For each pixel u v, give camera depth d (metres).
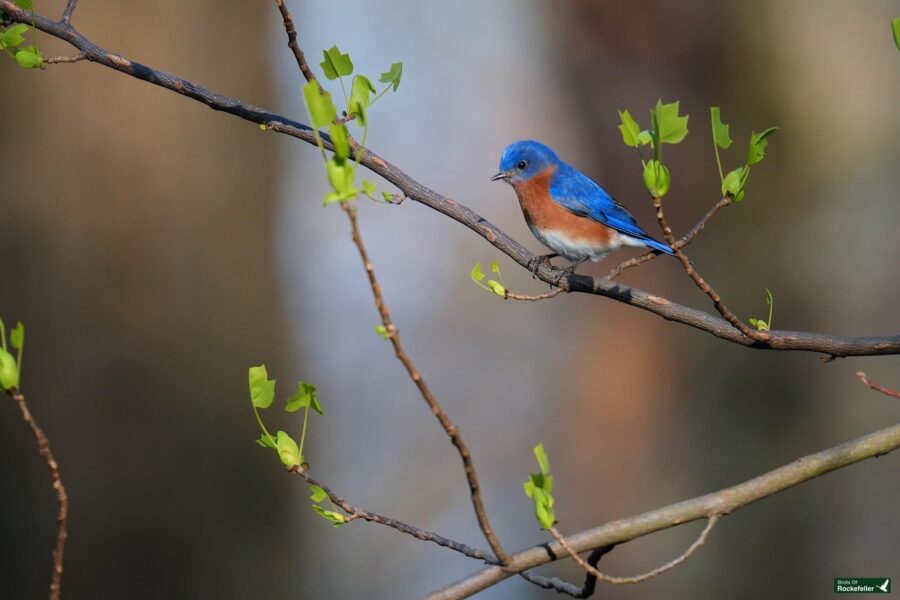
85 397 10.39
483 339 20.70
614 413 17.55
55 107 10.35
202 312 10.82
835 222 14.58
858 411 14.22
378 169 6.64
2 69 10.28
